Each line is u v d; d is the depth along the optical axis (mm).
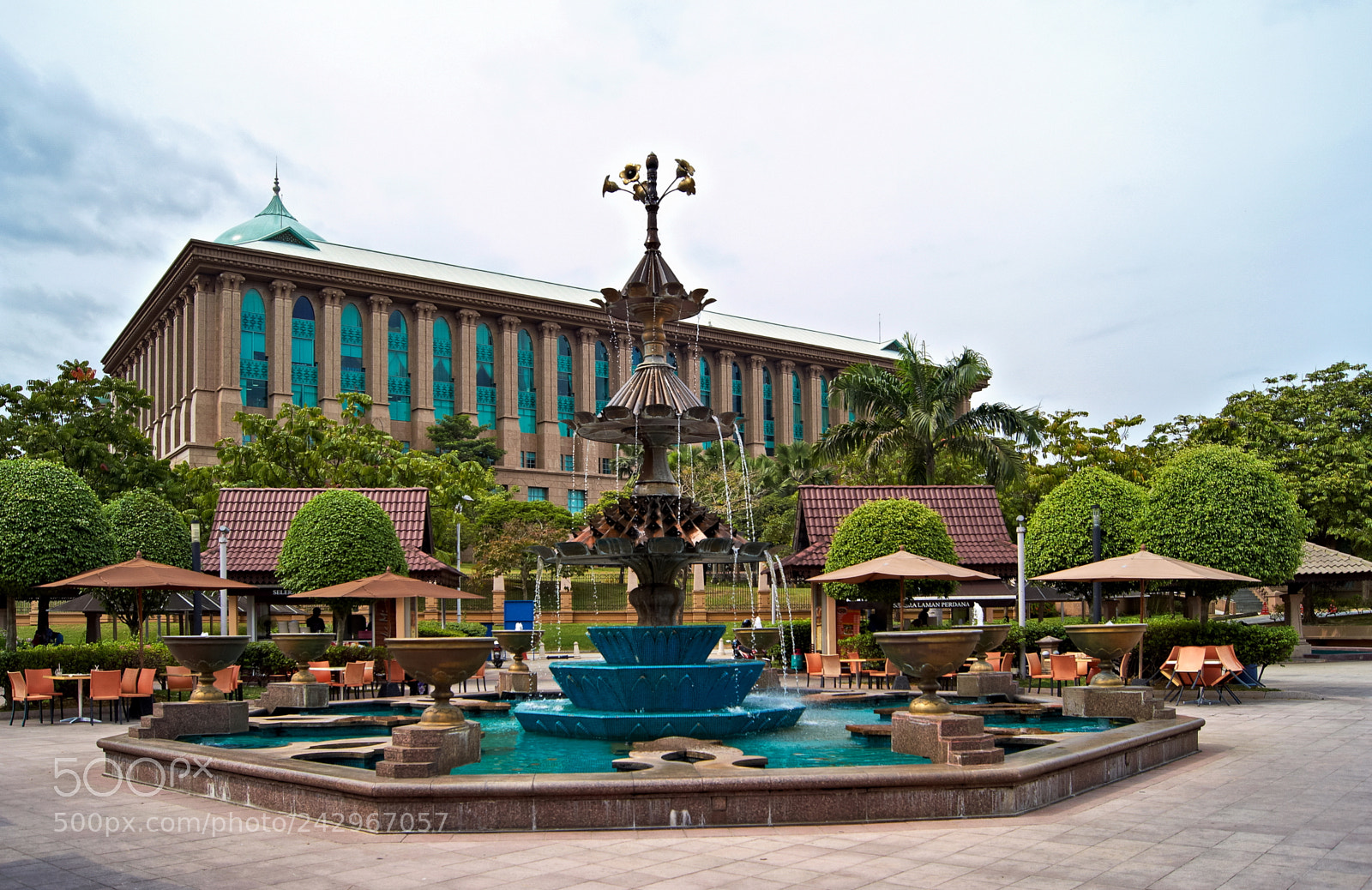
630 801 7082
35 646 20516
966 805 7355
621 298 13766
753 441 89875
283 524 26188
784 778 7207
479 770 8703
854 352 98375
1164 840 6566
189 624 34500
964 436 30594
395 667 18656
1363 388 40219
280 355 69688
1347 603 46344
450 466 53531
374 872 5902
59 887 5684
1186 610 23641
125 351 89000
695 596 41656
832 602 24906
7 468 19547
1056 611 38250
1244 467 18984
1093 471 22469
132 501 27484
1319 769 9523
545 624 44125
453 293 77625
